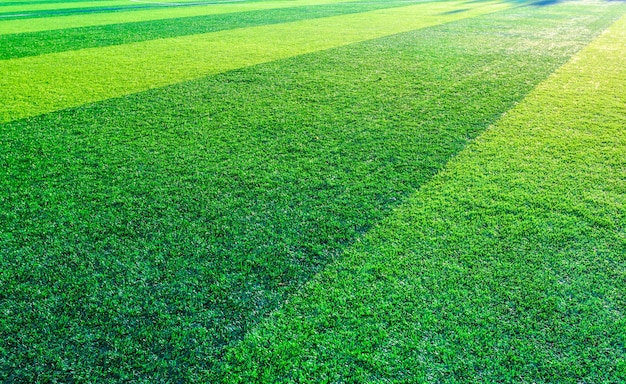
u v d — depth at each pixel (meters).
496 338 2.44
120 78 7.75
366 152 4.72
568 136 5.04
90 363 2.35
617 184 3.97
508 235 3.29
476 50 9.77
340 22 14.65
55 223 3.53
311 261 3.06
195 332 2.52
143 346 2.44
